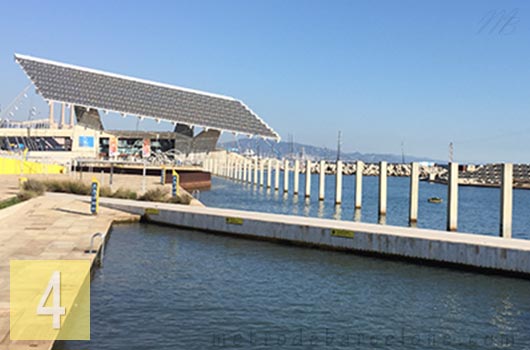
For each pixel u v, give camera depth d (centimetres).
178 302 1512
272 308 1499
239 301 1555
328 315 1459
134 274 1848
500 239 2197
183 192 4859
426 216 5041
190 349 1149
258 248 2475
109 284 1691
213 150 11069
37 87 8644
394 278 1944
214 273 1922
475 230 4062
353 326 1374
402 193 9538
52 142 9019
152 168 7756
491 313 1538
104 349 1121
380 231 2362
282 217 2828
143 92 10031
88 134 9000
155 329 1269
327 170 19525
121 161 7706
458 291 1781
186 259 2166
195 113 10069
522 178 13250
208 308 1466
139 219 3262
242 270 1995
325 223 2602
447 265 2133
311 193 8775
